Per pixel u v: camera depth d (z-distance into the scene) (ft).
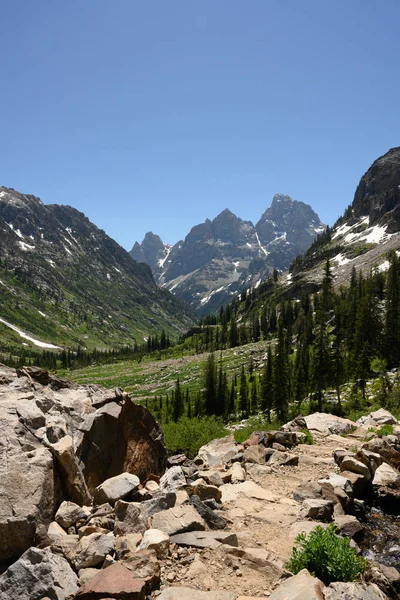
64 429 37.52
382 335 259.19
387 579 27.76
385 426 72.54
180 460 57.57
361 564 29.01
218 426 125.59
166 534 31.07
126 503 32.45
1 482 28.04
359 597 23.39
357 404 193.57
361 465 48.98
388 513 44.86
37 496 28.55
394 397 154.51
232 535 31.89
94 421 41.75
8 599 22.09
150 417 50.70
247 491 44.24
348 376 259.80
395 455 55.47
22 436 33.32
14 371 45.85
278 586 25.98
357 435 70.74
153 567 25.75
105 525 30.71
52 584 22.67
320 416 79.25
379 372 242.58
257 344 542.57
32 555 24.06
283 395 236.43
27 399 38.88
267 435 63.62
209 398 310.04
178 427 125.90
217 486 45.62
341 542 29.12
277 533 34.83
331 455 58.85
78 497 33.63
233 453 59.36
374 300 308.19
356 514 43.14
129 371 570.87
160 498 35.81
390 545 37.24
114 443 43.65
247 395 318.04
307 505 39.06
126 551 27.66
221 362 467.11
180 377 460.14
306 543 29.14
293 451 61.11
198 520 33.55
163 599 23.52
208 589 25.77
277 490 46.06
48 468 30.91
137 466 45.96
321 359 222.69
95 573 24.88
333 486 44.37
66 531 29.58
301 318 487.20
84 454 40.04
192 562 28.37
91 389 48.24
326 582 27.37
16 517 26.55
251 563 28.58
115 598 22.08
